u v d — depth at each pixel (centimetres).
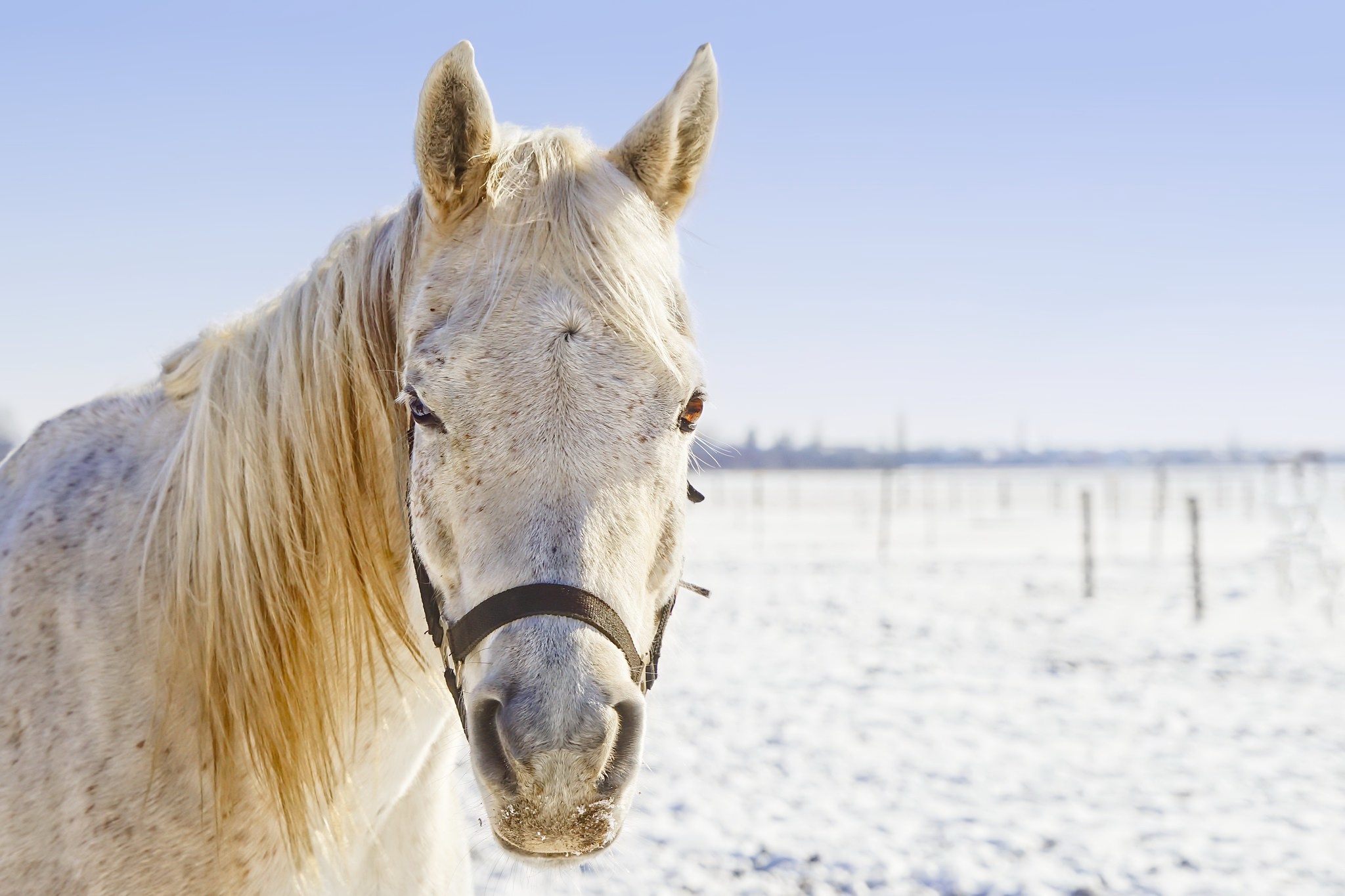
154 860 154
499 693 135
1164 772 562
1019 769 566
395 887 184
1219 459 10144
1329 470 6675
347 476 169
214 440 165
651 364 153
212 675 159
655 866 418
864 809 495
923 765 571
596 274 154
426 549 154
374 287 174
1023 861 430
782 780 540
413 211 176
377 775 174
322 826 166
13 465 199
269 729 161
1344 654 927
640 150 179
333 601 167
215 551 162
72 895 153
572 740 132
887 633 1036
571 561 141
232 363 174
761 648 945
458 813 201
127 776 156
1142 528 2541
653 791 518
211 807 158
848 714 687
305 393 170
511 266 154
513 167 164
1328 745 619
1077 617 1146
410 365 153
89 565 170
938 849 443
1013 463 10144
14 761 158
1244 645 971
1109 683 800
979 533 2380
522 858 136
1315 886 406
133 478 181
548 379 148
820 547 2009
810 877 412
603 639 140
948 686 784
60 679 162
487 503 145
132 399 201
